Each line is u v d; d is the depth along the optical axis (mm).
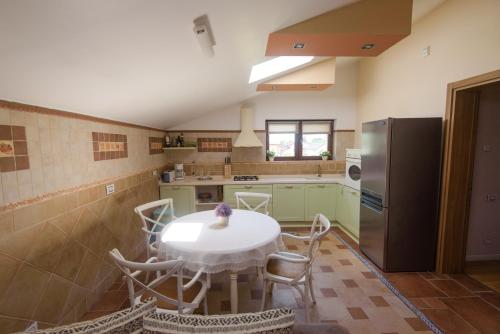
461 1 2445
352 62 4496
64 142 1940
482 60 2256
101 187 2453
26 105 1582
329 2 1836
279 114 4660
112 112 2457
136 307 1145
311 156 4781
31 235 1621
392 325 1981
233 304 1865
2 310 1423
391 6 2023
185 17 1314
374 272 2779
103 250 2461
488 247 2998
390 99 3625
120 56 1467
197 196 4469
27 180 1594
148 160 3738
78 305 2076
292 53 2428
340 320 2041
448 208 2646
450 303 2244
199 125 4645
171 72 2029
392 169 2645
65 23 1012
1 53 1050
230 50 2062
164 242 1936
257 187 4199
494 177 2881
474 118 2543
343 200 4008
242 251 1795
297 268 2113
